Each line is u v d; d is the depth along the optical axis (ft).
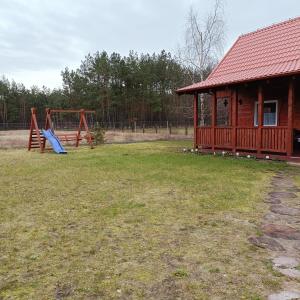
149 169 31.19
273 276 10.36
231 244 12.92
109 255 12.00
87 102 150.20
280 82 38.42
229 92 47.83
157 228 14.80
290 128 34.65
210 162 35.68
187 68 81.30
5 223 15.72
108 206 18.48
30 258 11.83
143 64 156.87
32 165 35.27
